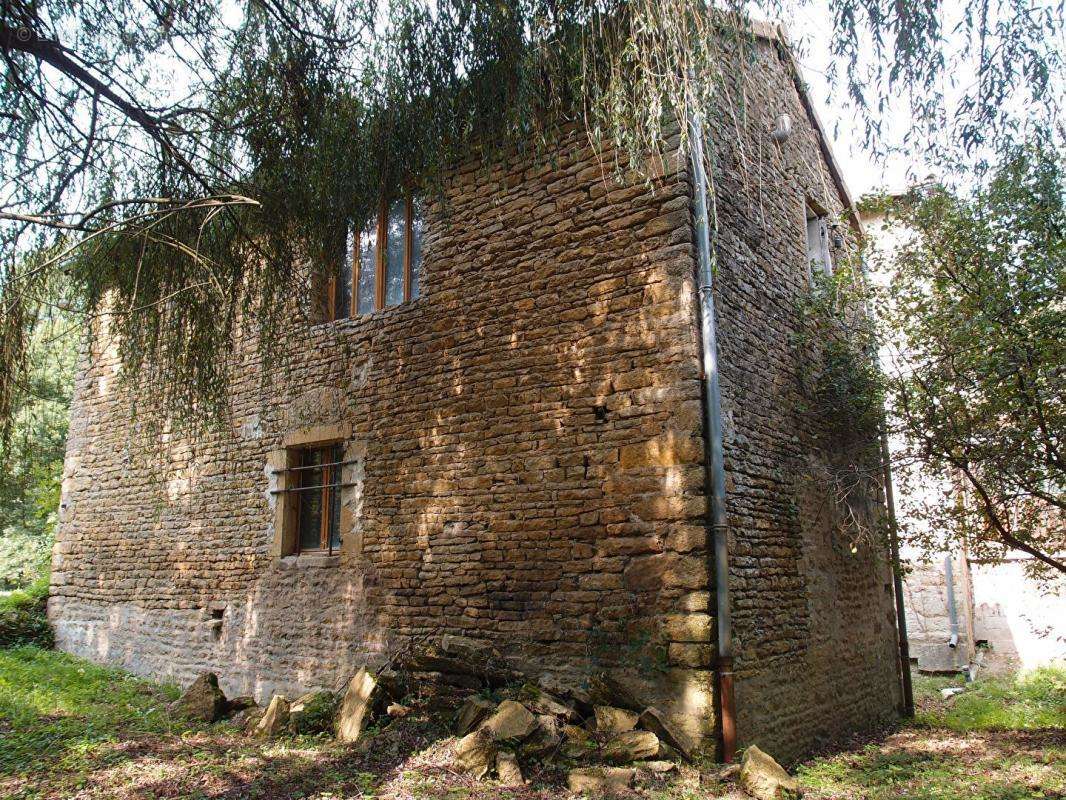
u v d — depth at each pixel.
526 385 6.56
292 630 7.83
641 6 5.08
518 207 6.91
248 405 8.83
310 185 6.14
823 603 6.99
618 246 6.24
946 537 7.57
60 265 5.54
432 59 6.04
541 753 5.08
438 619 6.70
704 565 5.39
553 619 6.01
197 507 9.15
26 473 5.96
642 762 4.96
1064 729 7.43
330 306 8.37
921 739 7.14
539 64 5.83
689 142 5.52
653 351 5.91
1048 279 6.55
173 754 5.57
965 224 6.94
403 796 4.58
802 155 8.73
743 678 5.50
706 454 5.61
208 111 5.66
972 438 7.04
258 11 5.69
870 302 8.02
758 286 6.95
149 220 5.82
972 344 6.71
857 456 7.79
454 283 7.21
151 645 9.33
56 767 5.21
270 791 4.71
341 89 6.07
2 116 4.74
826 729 6.62
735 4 5.07
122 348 6.48
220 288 5.47
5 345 5.21
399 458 7.30
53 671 9.13
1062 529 7.65
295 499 8.30
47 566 14.52
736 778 4.83
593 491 6.01
